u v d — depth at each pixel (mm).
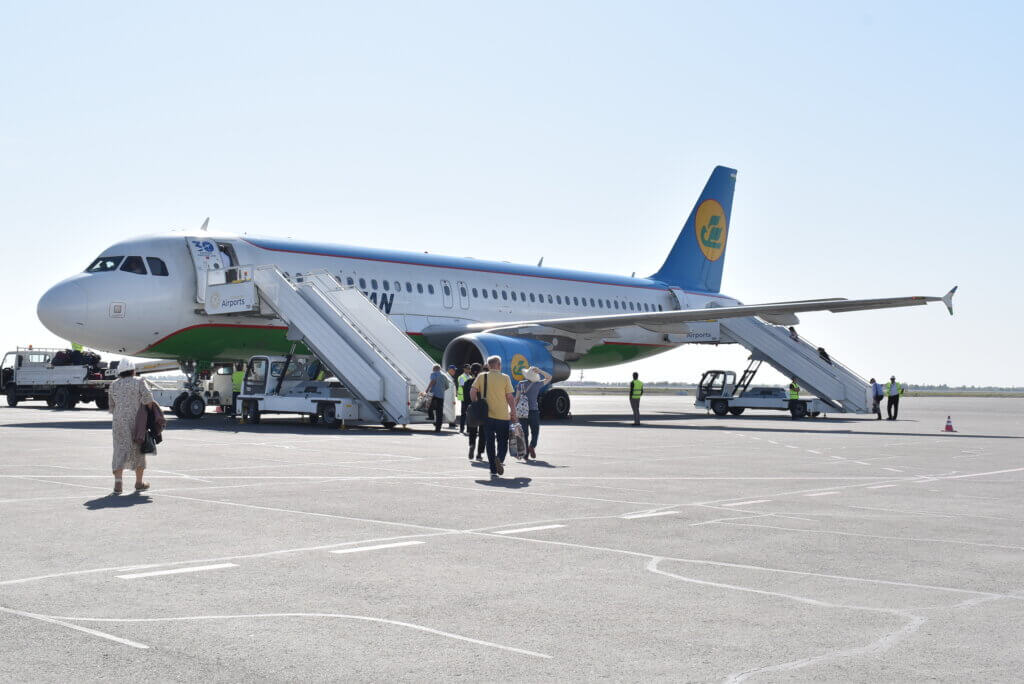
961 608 6484
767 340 39906
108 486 12492
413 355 25719
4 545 8438
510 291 34750
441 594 6781
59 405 38250
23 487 12336
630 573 7531
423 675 5008
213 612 6230
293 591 6832
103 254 27438
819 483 13961
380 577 7312
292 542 8711
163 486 12578
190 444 19156
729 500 11898
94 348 27125
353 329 25406
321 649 5441
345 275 29844
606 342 39156
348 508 10820
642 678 4984
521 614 6250
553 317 36188
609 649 5488
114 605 6387
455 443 20375
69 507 10664
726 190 45812
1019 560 8148
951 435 27234
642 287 40812
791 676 5031
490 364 14273
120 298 26281
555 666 5172
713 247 45469
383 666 5148
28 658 5223
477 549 8477
